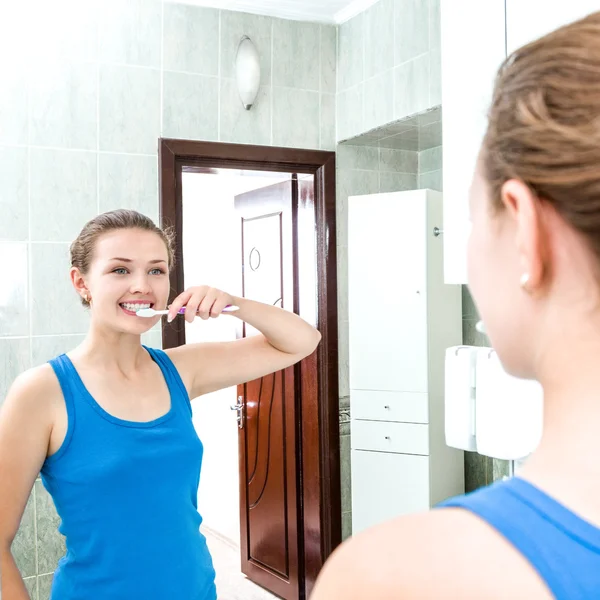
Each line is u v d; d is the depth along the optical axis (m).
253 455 3.22
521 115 0.28
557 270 0.28
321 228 2.83
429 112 2.41
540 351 0.30
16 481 1.10
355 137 2.79
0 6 2.26
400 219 2.62
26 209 2.29
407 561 0.25
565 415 0.28
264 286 3.14
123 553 1.13
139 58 2.47
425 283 2.55
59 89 2.34
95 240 1.22
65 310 2.34
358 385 2.71
